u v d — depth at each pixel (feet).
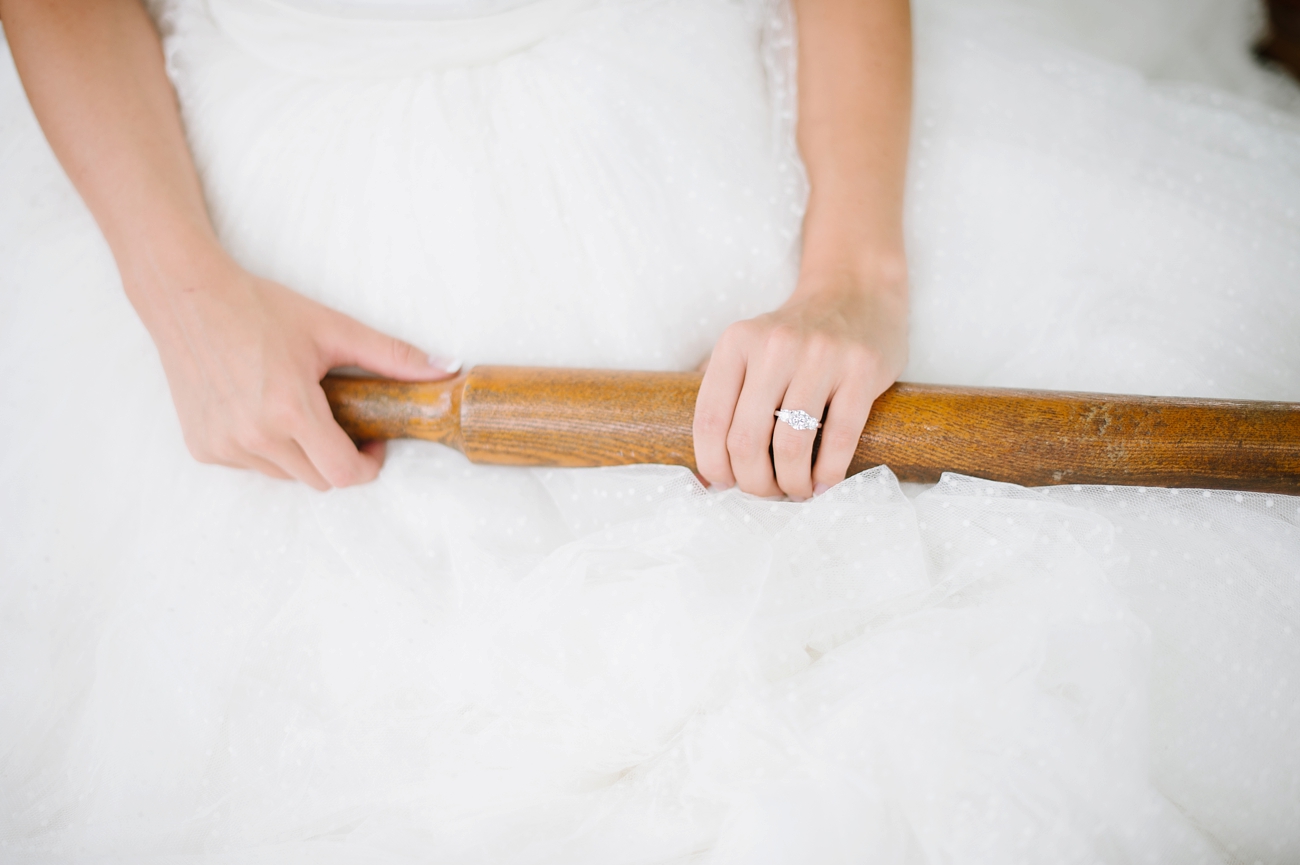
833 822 1.82
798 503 2.06
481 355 2.31
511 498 2.20
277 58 2.36
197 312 2.19
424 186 2.29
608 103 2.28
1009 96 2.49
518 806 1.93
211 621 2.13
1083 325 2.27
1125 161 2.43
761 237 2.29
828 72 2.33
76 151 2.29
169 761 2.07
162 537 2.22
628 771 2.00
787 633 1.96
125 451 2.27
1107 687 1.85
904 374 2.33
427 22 2.32
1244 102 2.65
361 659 2.07
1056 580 1.94
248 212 2.37
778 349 2.02
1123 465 2.03
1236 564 2.00
